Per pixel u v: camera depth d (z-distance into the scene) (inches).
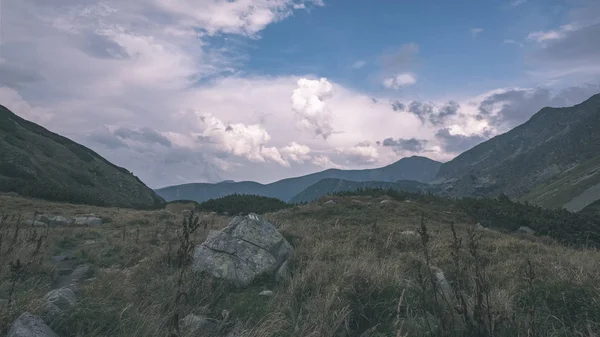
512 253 429.1
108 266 427.5
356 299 233.3
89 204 1572.3
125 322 195.8
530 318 181.5
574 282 234.2
